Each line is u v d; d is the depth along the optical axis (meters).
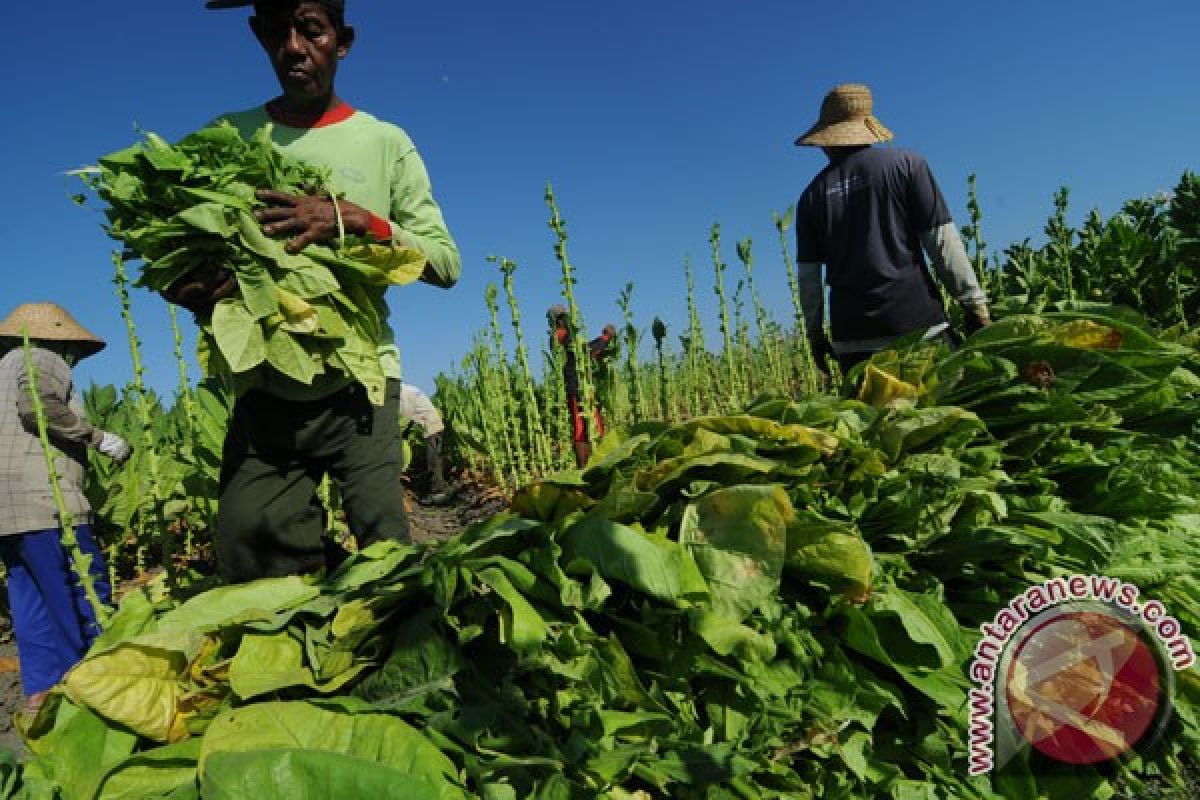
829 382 8.78
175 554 6.30
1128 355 2.48
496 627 1.58
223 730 1.38
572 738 1.41
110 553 5.48
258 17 2.41
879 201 3.96
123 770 1.38
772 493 1.63
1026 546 1.92
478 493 9.15
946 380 2.42
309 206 2.17
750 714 1.58
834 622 1.76
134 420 6.87
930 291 4.10
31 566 3.75
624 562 1.55
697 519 1.69
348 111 2.62
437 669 1.49
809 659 1.65
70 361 4.25
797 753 1.65
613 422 7.90
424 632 1.55
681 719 1.52
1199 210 7.73
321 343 2.21
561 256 3.88
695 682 1.63
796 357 10.52
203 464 4.42
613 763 1.38
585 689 1.47
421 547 1.78
